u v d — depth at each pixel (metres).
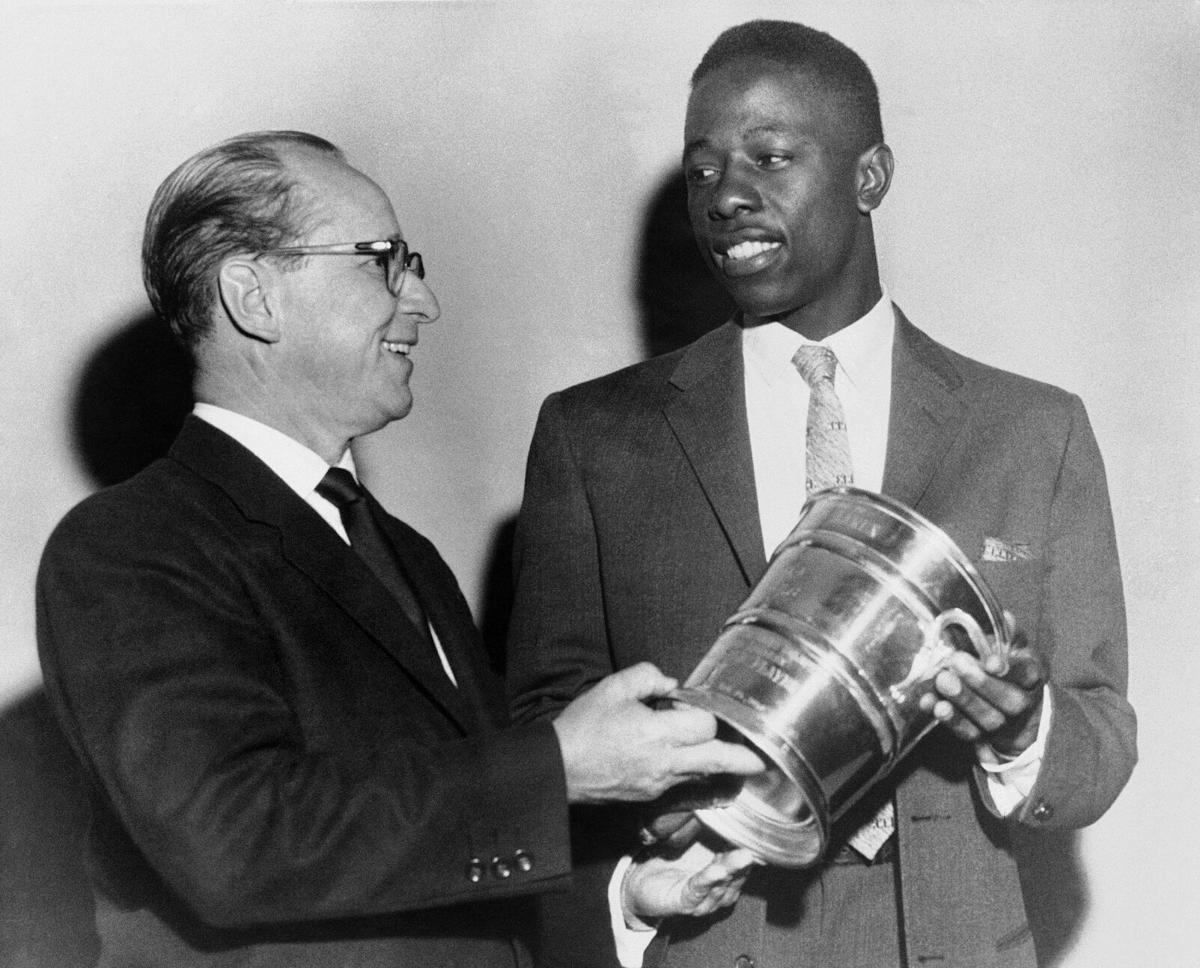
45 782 2.60
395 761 1.59
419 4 2.72
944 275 2.73
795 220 1.92
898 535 1.60
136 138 2.65
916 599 1.58
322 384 1.80
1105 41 2.74
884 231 2.73
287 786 1.56
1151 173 2.74
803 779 1.54
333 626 1.69
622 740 1.58
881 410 1.99
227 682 1.58
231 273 1.77
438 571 2.01
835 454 1.93
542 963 1.94
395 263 1.83
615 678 1.64
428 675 1.72
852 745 1.57
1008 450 1.94
